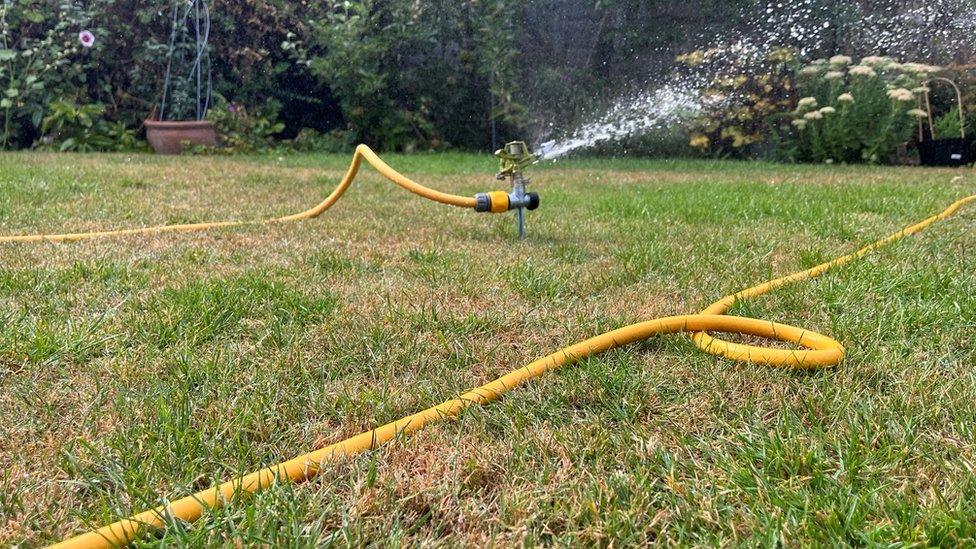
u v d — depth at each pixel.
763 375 1.41
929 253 2.44
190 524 0.96
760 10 7.54
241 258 2.34
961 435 1.15
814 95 7.30
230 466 1.11
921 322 1.68
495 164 6.62
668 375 1.42
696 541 0.93
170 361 1.45
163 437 1.16
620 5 7.74
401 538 0.93
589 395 1.34
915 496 0.99
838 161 7.14
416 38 8.05
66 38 7.26
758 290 1.97
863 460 1.08
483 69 7.94
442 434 1.18
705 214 3.44
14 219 2.97
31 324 1.61
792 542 0.91
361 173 5.39
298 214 3.27
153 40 7.49
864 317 1.72
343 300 1.88
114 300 1.84
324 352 1.53
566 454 1.13
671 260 2.39
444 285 2.04
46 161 5.36
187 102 7.68
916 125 7.18
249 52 7.93
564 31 7.93
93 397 1.30
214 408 1.25
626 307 1.87
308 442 1.18
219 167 5.45
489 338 1.64
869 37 7.44
